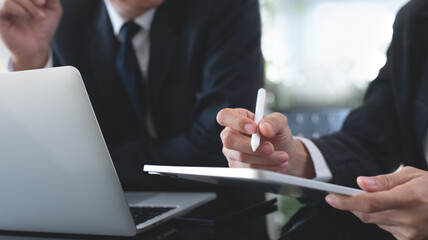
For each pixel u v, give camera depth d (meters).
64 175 0.77
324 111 3.49
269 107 4.02
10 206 0.86
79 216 0.82
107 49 1.68
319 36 3.93
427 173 0.77
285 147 0.97
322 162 1.07
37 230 0.89
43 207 0.83
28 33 1.66
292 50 4.01
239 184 0.75
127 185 1.39
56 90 0.72
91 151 0.74
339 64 3.89
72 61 1.72
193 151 1.44
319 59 3.95
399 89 1.24
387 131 1.22
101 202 0.78
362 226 0.86
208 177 0.69
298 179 0.63
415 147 1.22
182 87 1.66
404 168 0.78
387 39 3.77
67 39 1.73
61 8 1.71
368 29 3.81
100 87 1.69
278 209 1.02
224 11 1.64
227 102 1.53
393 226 0.75
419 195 0.70
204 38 1.64
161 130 1.66
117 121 1.70
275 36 4.03
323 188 0.66
